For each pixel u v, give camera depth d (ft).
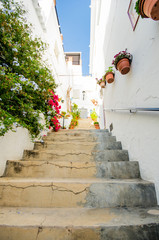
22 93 5.30
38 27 10.44
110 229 2.79
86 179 4.86
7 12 5.21
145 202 3.92
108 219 3.10
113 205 3.87
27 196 3.96
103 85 12.56
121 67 5.86
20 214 3.31
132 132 6.11
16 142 5.95
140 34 5.01
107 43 11.98
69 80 27.73
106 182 4.30
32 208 3.69
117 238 2.74
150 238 2.77
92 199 3.95
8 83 4.60
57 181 4.39
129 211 3.54
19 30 5.66
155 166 4.14
